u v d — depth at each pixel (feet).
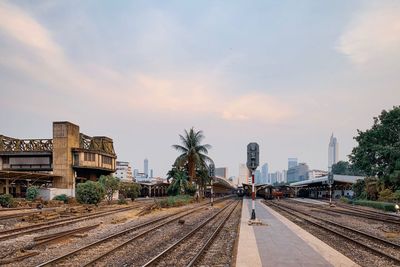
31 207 124.26
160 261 39.45
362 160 178.70
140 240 54.85
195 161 201.98
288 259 36.60
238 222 77.77
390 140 176.65
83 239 56.34
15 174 141.38
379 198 155.12
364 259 39.75
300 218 90.02
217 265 37.11
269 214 96.84
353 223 82.12
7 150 184.96
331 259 36.70
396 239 56.90
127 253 44.42
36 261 40.04
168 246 49.88
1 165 185.88
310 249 42.37
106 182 157.38
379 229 70.95
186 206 151.23
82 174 193.77
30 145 185.06
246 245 45.21
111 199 177.78
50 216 89.20
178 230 67.82
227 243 51.03
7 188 150.41
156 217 95.91
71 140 180.96
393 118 176.35
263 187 273.54
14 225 75.51
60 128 178.70
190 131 204.13
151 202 177.27
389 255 40.24
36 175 151.43
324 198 247.70
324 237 57.06
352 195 212.84
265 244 46.03
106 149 212.43
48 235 56.59
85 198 140.26
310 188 304.50
